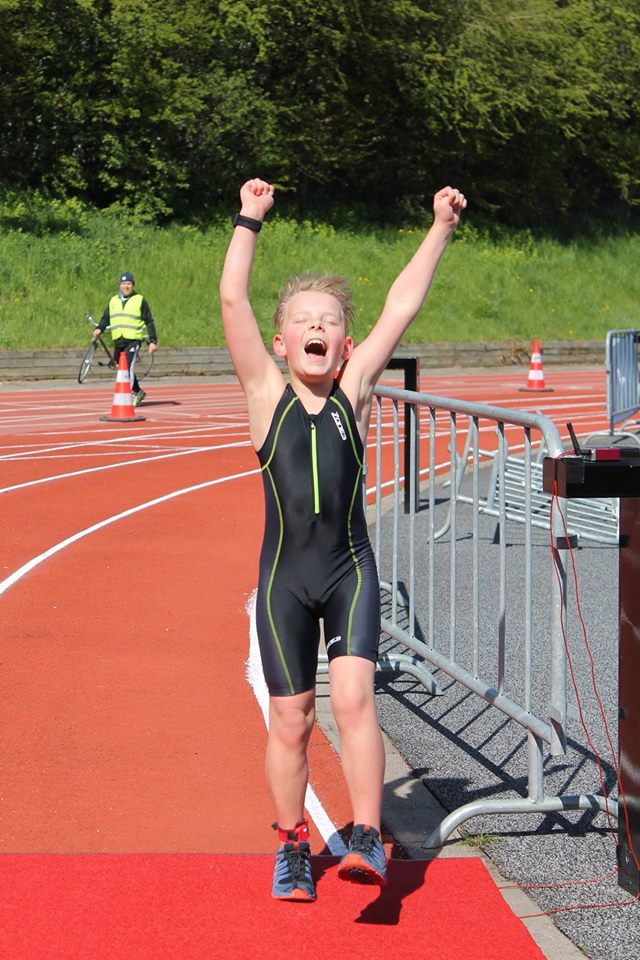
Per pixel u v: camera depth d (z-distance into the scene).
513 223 45.31
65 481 12.77
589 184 48.34
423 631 7.20
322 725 5.57
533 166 45.44
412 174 43.47
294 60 40.28
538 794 4.34
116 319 19.94
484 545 10.05
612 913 3.75
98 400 22.00
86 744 5.24
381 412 6.75
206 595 8.08
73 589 8.15
